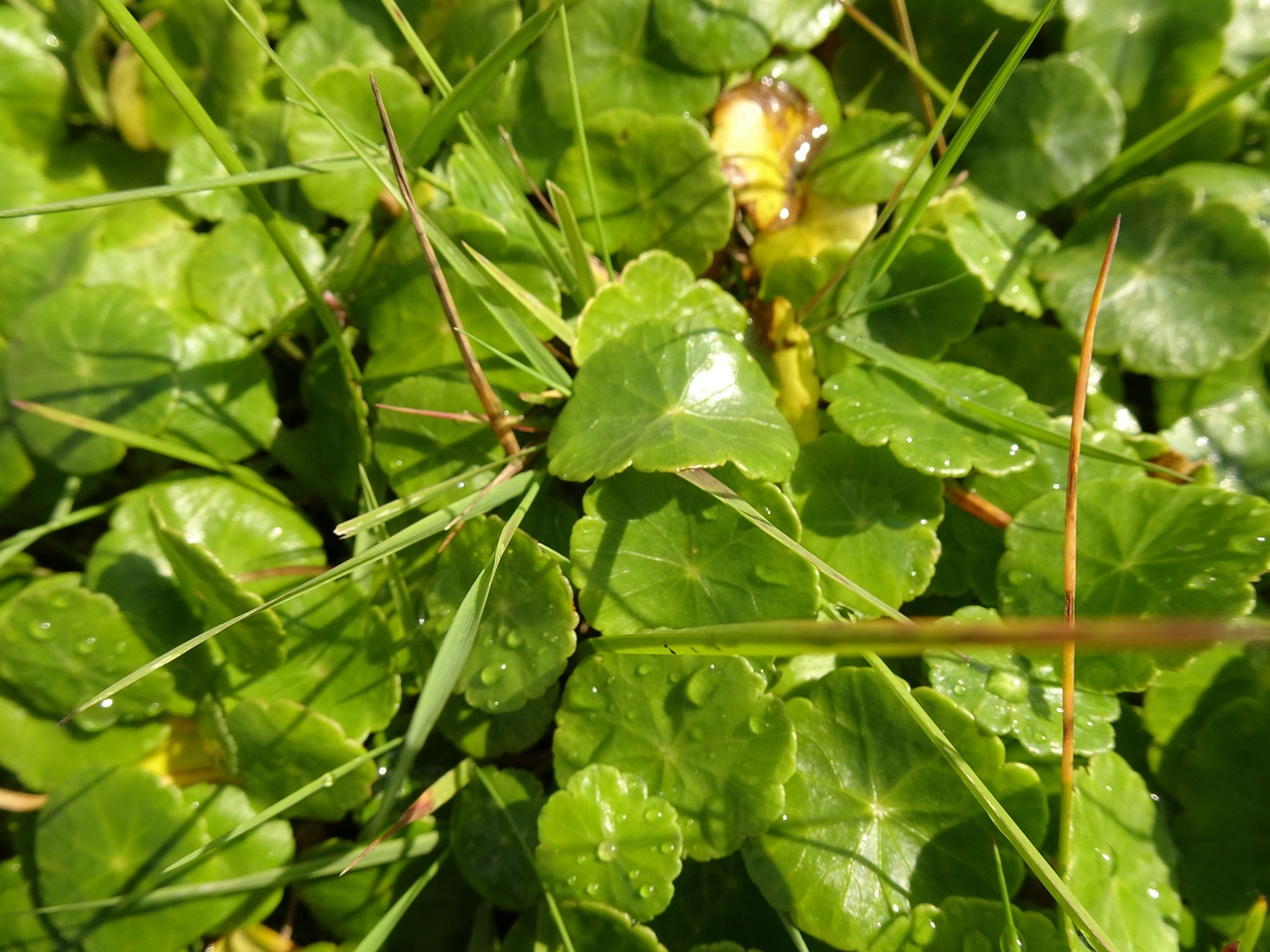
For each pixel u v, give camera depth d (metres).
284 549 0.15
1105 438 0.15
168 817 0.14
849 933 0.12
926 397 0.15
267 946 0.14
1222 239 0.15
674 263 0.15
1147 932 0.13
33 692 0.14
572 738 0.13
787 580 0.13
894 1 0.16
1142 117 0.17
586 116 0.16
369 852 0.13
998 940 0.12
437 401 0.14
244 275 0.15
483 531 0.14
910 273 0.16
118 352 0.15
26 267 0.15
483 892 0.13
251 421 0.15
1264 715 0.13
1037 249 0.16
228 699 0.14
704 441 0.13
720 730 0.13
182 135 0.17
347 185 0.16
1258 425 0.15
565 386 0.14
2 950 0.14
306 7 0.16
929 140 0.14
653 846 0.13
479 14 0.16
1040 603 0.14
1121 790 0.13
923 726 0.12
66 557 0.16
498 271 0.14
